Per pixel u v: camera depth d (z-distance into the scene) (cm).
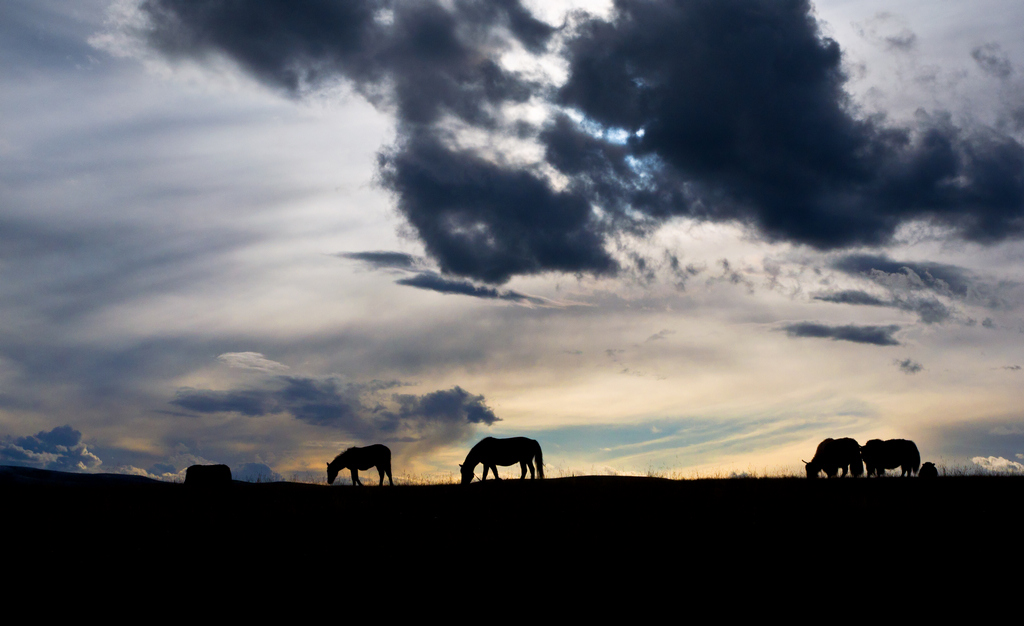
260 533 1636
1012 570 1223
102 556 1444
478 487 2502
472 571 1323
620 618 1089
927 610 1077
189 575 1326
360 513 1875
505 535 1566
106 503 2052
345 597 1204
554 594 1195
